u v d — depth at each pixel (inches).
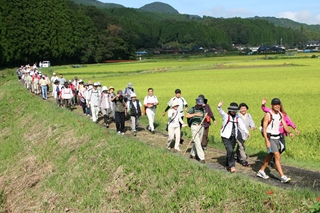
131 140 529.3
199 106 479.5
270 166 461.4
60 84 1162.6
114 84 1701.5
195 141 473.1
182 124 538.3
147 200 362.0
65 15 4313.5
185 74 2283.5
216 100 1056.2
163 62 4264.3
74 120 706.2
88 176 451.8
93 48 4694.9
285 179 385.1
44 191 481.7
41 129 733.9
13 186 546.0
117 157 457.1
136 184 390.6
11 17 3663.9
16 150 698.2
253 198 311.4
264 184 349.1
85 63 4773.6
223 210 310.3
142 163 422.9
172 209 335.6
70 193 440.8
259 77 1846.7
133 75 2362.2
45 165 563.2
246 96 1130.7
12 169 611.2
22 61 3954.2
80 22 4598.9
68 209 415.5
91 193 418.3
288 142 557.9
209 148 570.9
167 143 554.9
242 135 462.3
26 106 1012.5
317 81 1529.3
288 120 419.5
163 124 767.7
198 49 7834.6
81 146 546.3
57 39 4170.8
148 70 2763.3
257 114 788.0
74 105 1125.1
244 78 1831.9
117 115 673.6
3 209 495.2
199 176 370.6
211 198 326.3
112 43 5093.5
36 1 4065.0
